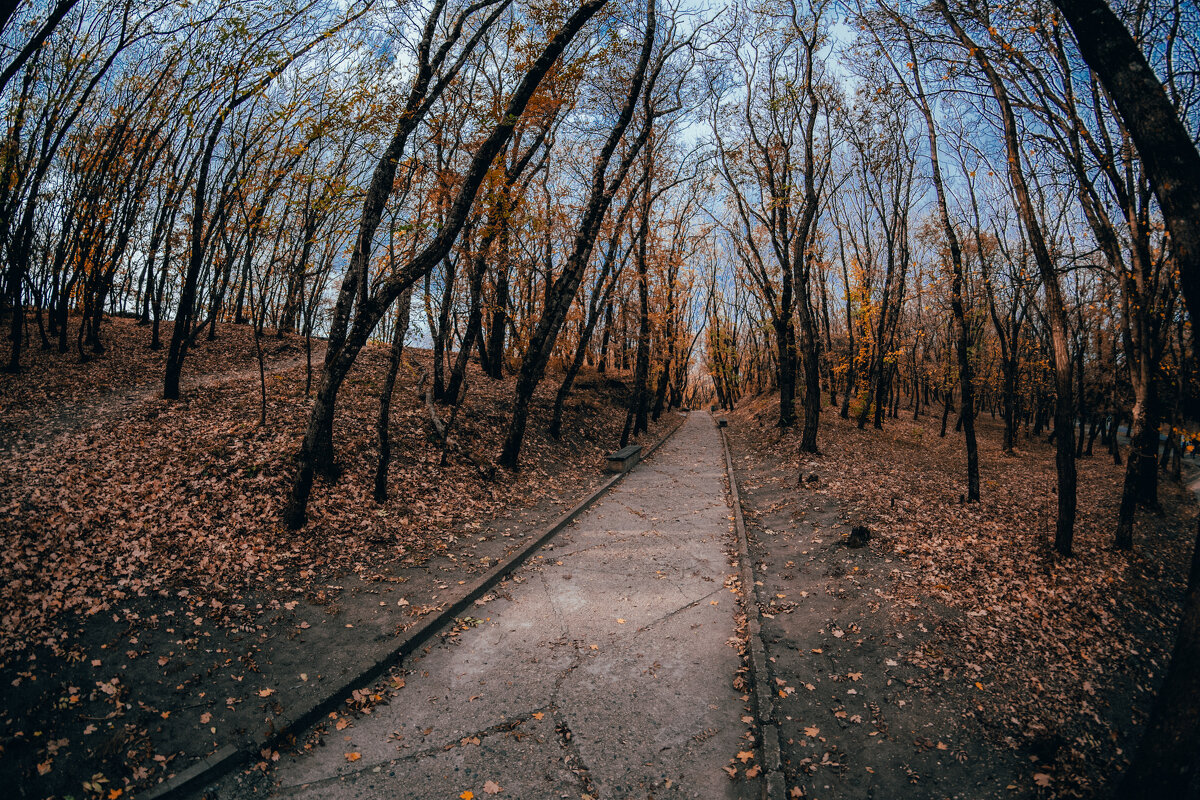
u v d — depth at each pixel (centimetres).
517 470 1318
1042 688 522
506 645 615
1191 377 1452
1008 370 2203
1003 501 1268
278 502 833
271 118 931
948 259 1622
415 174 1080
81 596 556
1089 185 864
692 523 1092
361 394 1446
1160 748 325
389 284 781
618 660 586
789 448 1800
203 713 458
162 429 1022
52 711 432
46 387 1233
